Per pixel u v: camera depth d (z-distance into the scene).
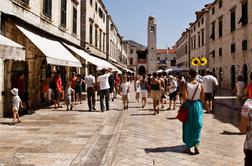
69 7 22.11
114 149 7.18
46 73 16.94
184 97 6.96
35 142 7.73
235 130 9.66
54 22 18.42
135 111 14.91
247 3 24.80
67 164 5.89
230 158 6.43
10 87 12.45
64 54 14.76
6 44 7.78
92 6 31.06
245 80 25.59
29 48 14.36
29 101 14.48
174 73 34.38
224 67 32.12
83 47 26.73
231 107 16.50
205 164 6.00
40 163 5.92
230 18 29.75
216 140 8.17
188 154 6.75
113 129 9.86
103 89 14.57
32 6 14.59
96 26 33.84
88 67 28.83
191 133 6.78
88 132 9.18
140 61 111.06
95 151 7.02
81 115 13.09
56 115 12.99
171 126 10.46
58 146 7.34
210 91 14.03
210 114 13.77
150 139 8.34
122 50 78.31
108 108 15.05
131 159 6.35
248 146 3.78
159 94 13.69
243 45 25.88
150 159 6.35
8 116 12.29
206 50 40.75
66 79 21.52
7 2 11.71
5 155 6.47
